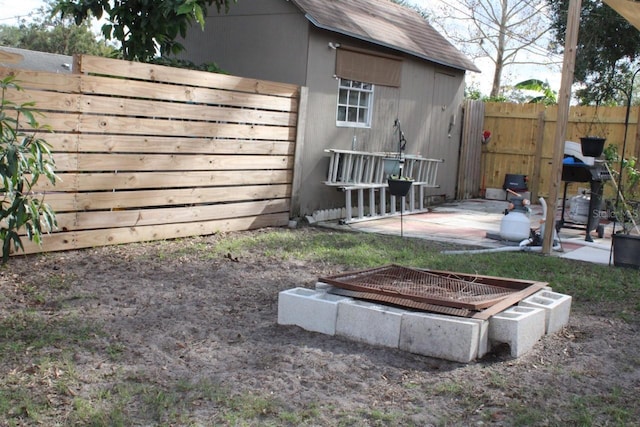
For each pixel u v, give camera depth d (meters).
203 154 7.83
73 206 6.59
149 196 7.29
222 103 7.95
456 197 14.05
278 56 9.76
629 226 7.71
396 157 10.54
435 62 12.46
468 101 13.94
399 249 7.85
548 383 3.78
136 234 7.25
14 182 5.21
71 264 6.18
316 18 9.21
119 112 6.84
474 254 7.61
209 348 4.19
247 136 8.38
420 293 4.62
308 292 4.77
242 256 7.01
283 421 3.20
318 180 9.95
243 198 8.47
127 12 8.25
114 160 6.87
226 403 3.37
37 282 5.52
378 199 11.30
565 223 9.97
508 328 4.18
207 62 10.51
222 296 5.42
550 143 13.66
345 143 10.42
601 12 17.53
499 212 12.07
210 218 8.08
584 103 19.39
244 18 10.11
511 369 3.98
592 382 3.84
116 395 3.43
